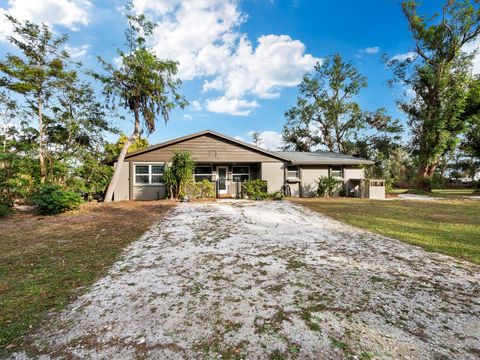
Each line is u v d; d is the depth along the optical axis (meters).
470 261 4.01
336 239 5.39
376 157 23.80
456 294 2.93
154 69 13.11
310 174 15.77
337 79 25.27
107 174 14.30
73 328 2.30
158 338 2.15
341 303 2.72
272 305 2.69
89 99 14.04
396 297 2.86
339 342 2.09
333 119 26.08
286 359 1.89
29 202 10.91
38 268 3.75
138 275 3.51
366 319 2.42
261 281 3.30
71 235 5.70
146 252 4.52
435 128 19.39
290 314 2.51
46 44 12.10
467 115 19.44
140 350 2.00
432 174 21.30
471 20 17.97
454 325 2.33
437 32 19.06
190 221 7.26
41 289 3.07
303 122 27.66
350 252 4.48
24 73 11.53
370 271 3.62
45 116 13.34
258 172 15.38
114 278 3.41
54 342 2.10
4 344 2.07
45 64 12.34
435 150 19.58
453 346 2.04
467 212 8.91
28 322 2.38
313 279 3.35
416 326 2.31
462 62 18.80
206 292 3.00
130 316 2.49
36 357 1.93
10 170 10.41
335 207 10.14
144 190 13.39
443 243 5.02
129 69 12.79
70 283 3.24
